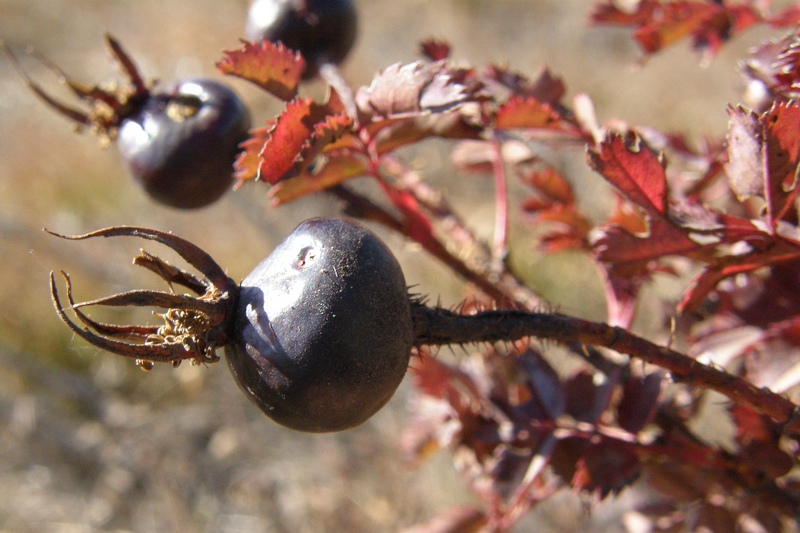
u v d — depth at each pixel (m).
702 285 0.08
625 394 0.09
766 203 0.07
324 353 0.07
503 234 0.10
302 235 0.07
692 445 0.09
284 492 0.21
